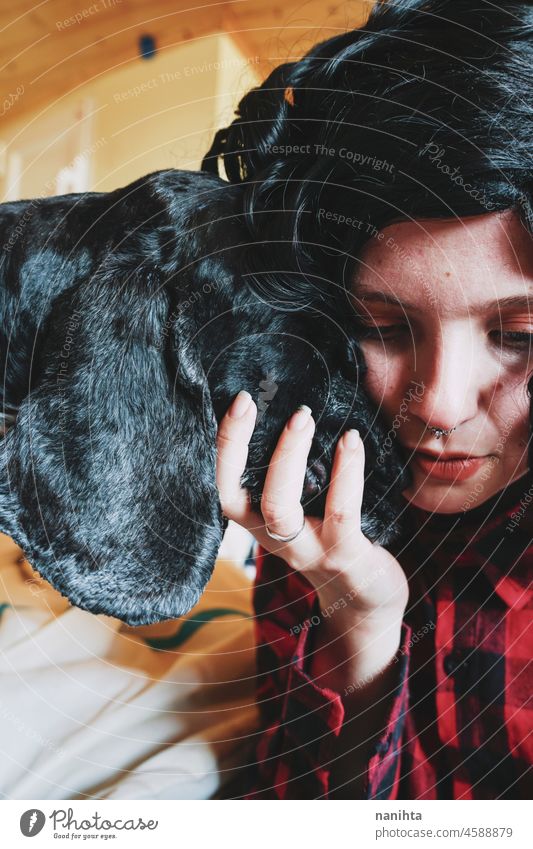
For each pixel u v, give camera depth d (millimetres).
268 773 586
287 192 478
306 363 467
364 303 458
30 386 490
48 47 1093
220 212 477
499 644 557
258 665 676
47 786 581
